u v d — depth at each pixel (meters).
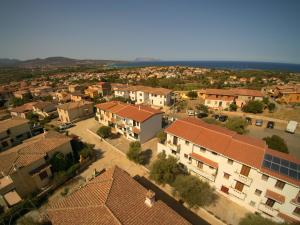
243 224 21.91
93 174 32.53
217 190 28.56
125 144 43.97
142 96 82.19
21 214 25.09
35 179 29.44
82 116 64.62
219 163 27.09
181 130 32.50
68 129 54.69
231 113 65.12
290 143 43.66
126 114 45.44
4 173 26.42
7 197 26.09
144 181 31.30
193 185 26.27
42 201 27.58
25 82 165.50
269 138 35.97
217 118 59.59
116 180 21.50
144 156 38.72
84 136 49.66
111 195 19.06
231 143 27.27
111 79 153.62
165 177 29.31
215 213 25.16
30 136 50.75
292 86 88.31
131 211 17.88
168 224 17.41
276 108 68.12
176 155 33.41
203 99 85.56
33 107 71.44
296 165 23.06
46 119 63.41
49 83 153.62
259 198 24.05
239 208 25.95
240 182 25.36
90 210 17.77
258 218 22.00
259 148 25.48
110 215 16.83
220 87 102.31
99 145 44.28
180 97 89.12
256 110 63.44
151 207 18.98
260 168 22.72
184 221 18.02
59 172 31.92
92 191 20.62
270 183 22.62
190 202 25.44
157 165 30.84
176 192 27.78
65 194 28.58
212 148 27.20
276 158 24.19
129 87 94.44
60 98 94.38
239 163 24.70
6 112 77.12
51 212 18.91
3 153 31.55
